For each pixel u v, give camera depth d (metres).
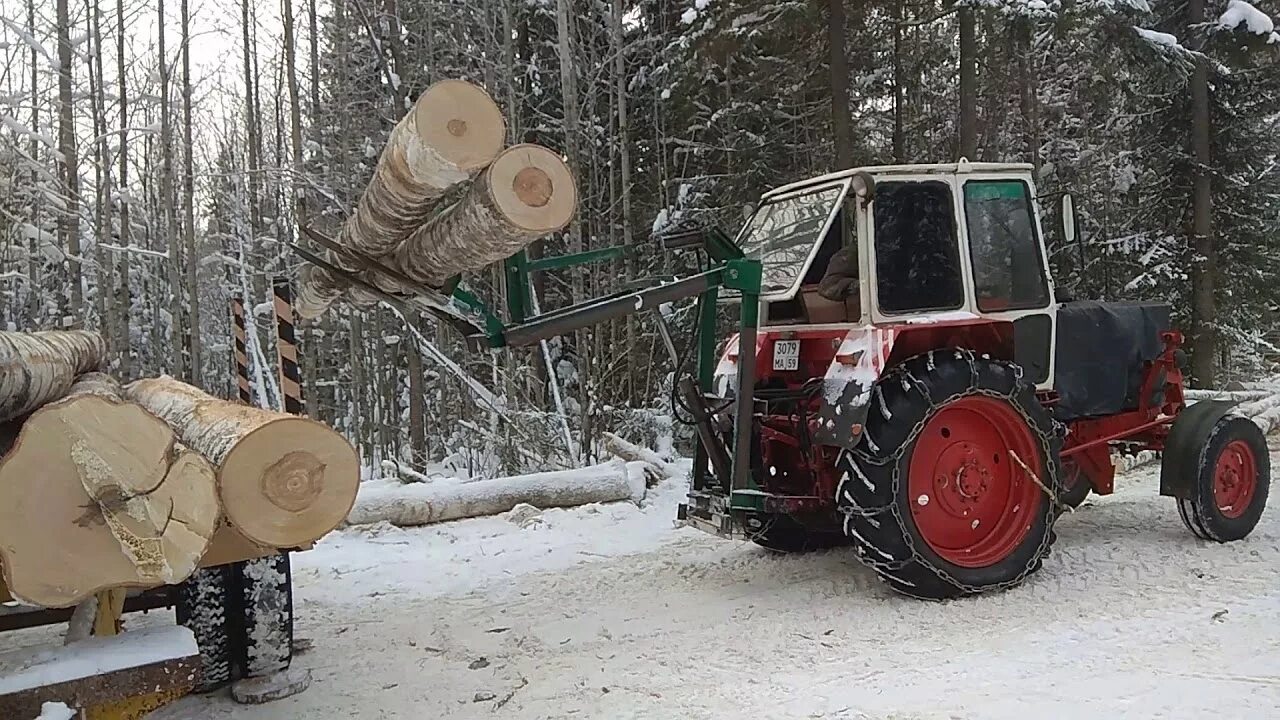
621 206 13.19
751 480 4.95
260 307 12.59
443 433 13.12
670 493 7.75
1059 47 14.07
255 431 2.21
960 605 4.29
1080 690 3.15
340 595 5.07
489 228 3.21
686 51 10.58
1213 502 5.07
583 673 3.69
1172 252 12.99
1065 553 5.03
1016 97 15.13
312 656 4.04
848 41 12.41
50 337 3.21
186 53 12.22
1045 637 3.76
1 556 1.95
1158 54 10.71
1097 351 5.23
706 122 12.95
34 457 1.98
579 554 5.82
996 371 4.52
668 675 3.60
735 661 3.71
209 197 19.08
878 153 13.78
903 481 4.32
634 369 11.86
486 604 4.79
